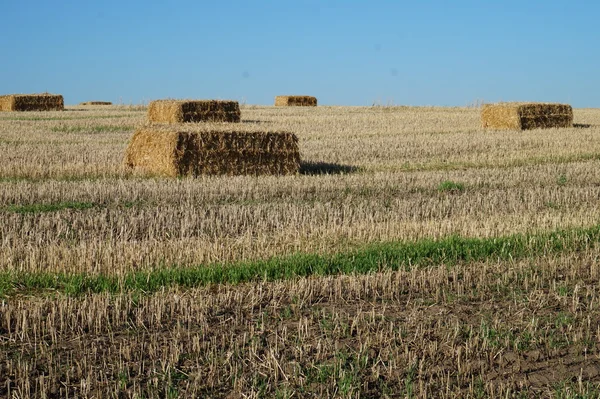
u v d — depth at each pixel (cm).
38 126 3528
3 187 1714
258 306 944
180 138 2017
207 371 746
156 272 1037
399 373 749
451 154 2611
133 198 1652
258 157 2116
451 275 1098
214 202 1647
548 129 3456
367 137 3134
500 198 1736
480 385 722
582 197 1773
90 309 863
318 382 728
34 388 701
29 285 997
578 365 782
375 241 1267
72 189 1730
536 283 1052
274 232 1361
